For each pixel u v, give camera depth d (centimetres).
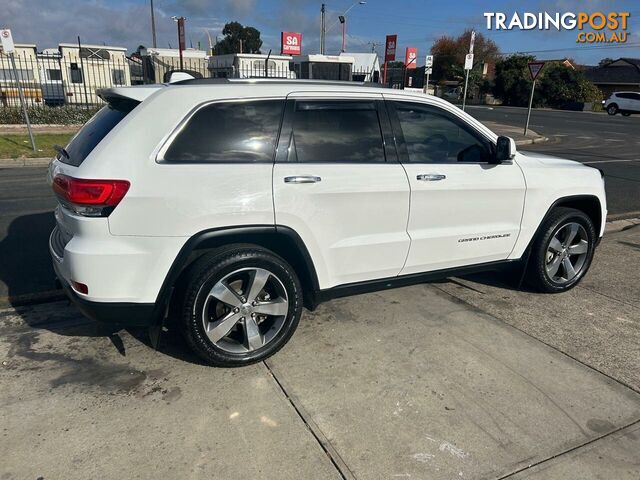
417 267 380
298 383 313
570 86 5112
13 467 240
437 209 373
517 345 365
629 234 675
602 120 3347
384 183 345
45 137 1484
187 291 304
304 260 332
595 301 446
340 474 243
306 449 258
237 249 310
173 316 323
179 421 276
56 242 341
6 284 455
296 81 339
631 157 1481
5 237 591
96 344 353
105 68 2177
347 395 302
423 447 261
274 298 333
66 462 245
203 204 295
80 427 269
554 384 318
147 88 312
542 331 387
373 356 345
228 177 301
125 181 281
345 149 340
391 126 358
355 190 335
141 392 300
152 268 293
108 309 293
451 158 384
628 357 353
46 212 709
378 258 359
